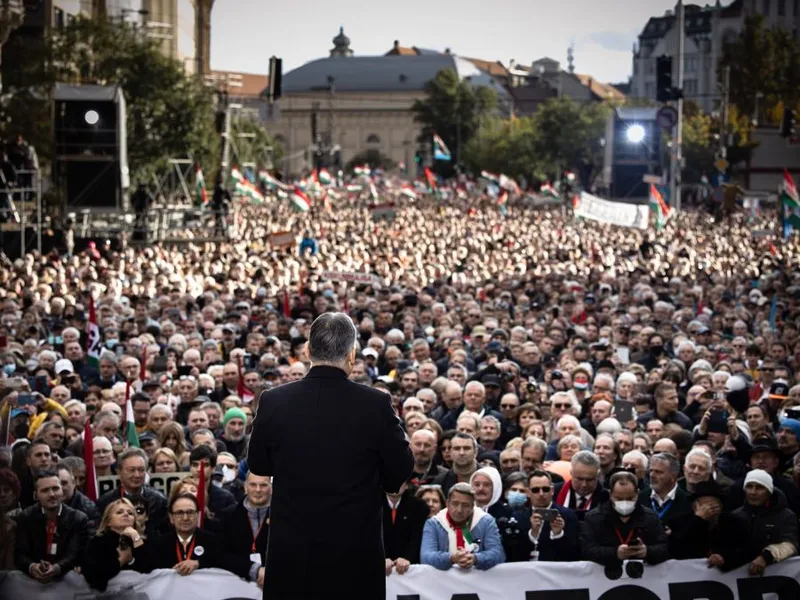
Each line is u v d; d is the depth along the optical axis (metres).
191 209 60.47
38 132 55.56
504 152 139.75
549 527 10.70
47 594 9.77
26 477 11.87
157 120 66.75
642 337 22.45
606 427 14.43
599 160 131.50
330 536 6.77
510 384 17.50
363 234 58.66
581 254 47.06
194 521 10.02
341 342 7.04
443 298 31.38
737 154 82.12
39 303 26.72
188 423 15.51
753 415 14.44
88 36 63.25
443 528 10.29
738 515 10.33
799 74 143.38
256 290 31.55
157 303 28.53
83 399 17.84
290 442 6.86
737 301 31.34
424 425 13.73
